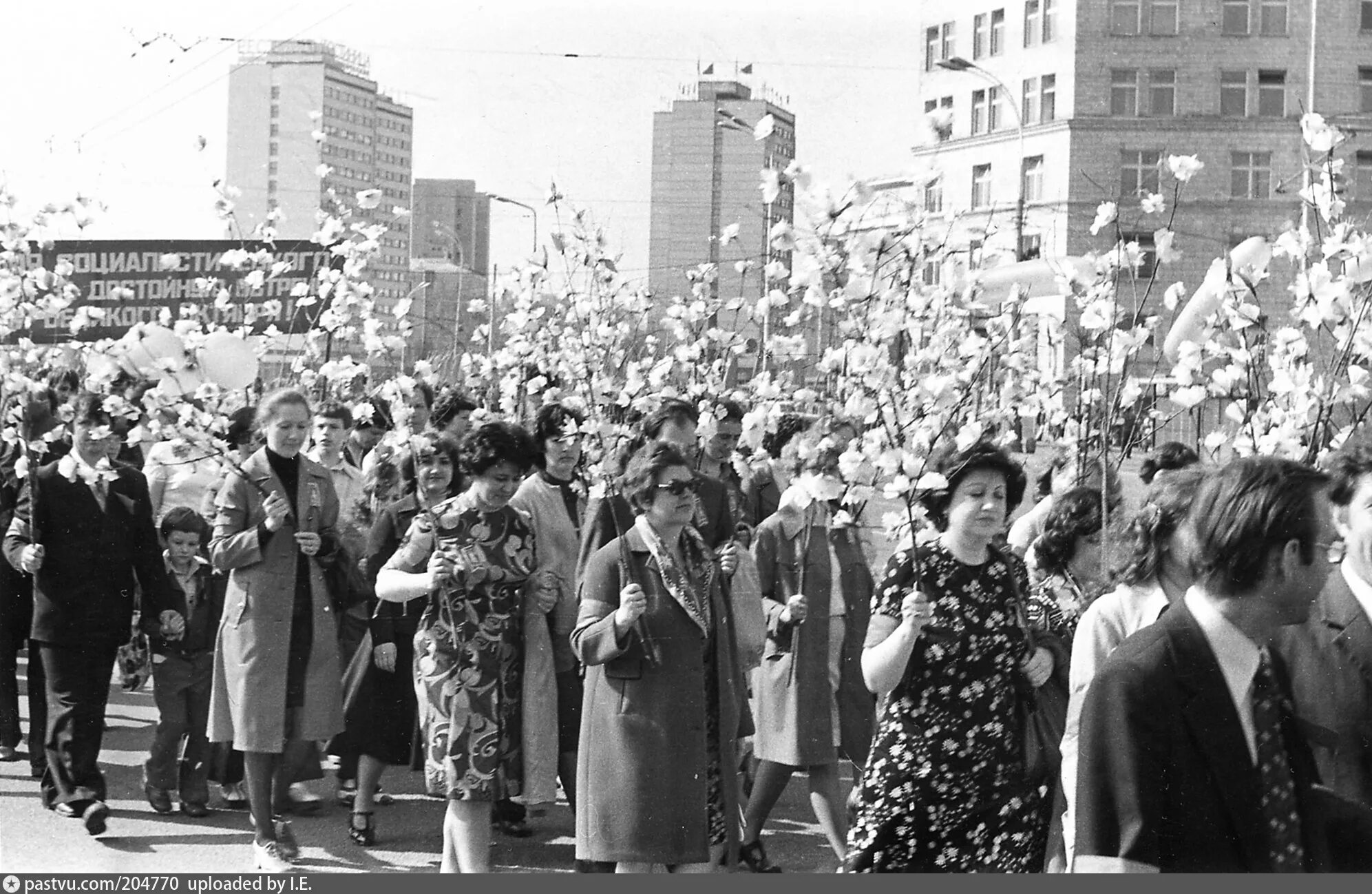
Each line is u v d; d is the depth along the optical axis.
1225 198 40.84
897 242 6.16
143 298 12.49
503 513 5.79
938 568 4.52
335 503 6.55
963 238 6.71
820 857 6.56
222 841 6.66
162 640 7.09
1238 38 41.19
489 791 5.61
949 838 4.45
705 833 5.22
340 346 9.53
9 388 8.59
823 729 6.25
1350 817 2.97
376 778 6.69
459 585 5.68
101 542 6.81
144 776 7.26
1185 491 3.98
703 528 5.69
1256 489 2.86
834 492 5.87
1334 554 3.68
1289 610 2.89
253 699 6.20
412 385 8.92
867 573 6.46
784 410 7.62
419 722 6.14
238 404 7.91
